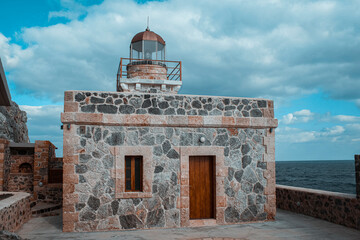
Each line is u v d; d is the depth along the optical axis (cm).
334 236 750
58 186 1466
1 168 1418
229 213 896
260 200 928
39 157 1475
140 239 721
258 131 952
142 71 1388
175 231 803
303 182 5119
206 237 741
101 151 830
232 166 915
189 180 896
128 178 855
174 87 1412
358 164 798
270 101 967
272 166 949
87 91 834
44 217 1041
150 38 1428
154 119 859
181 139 884
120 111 849
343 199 855
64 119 808
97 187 818
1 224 652
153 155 859
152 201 846
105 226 812
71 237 739
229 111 925
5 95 738
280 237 744
